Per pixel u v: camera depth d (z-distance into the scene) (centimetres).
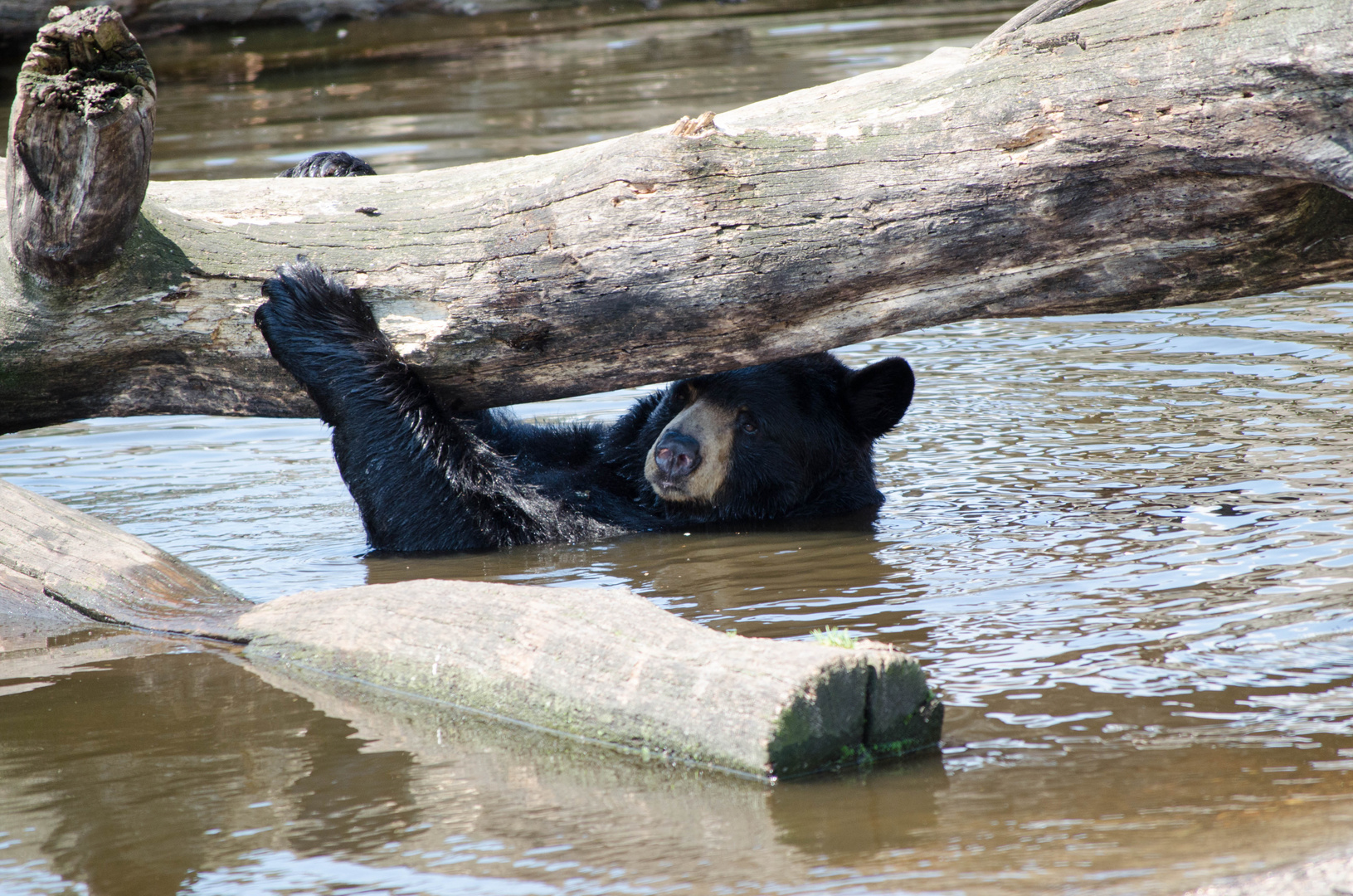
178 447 1551
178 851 584
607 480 1330
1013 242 911
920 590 935
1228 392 1531
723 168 936
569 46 3659
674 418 1255
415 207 1029
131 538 1024
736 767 634
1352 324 1789
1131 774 610
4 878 566
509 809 609
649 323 988
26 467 1465
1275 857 514
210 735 725
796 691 623
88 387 1074
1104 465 1289
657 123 2673
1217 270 918
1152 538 1027
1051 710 695
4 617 991
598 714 688
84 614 979
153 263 1009
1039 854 533
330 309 1032
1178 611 846
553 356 1034
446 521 1135
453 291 1012
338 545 1172
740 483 1251
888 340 1944
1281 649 768
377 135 2709
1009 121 879
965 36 3397
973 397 1614
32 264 964
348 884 544
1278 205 865
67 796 649
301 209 1045
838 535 1145
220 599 970
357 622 830
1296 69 781
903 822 573
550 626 732
